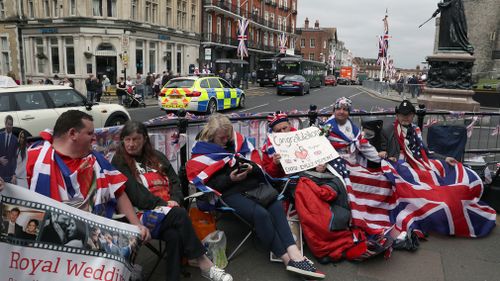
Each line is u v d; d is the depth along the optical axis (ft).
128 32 96.12
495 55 177.27
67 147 8.42
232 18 152.05
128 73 97.60
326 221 11.19
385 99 89.51
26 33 102.12
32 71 103.71
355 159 14.01
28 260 7.27
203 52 132.98
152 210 9.66
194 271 10.69
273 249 10.72
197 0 126.52
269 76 131.64
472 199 13.06
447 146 16.55
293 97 87.45
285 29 210.18
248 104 68.54
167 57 113.19
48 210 7.50
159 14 107.76
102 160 9.09
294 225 11.98
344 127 13.97
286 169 12.55
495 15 176.04
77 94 32.65
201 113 51.13
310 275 10.17
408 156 13.75
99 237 8.09
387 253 11.23
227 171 11.35
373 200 12.98
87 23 92.58
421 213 12.75
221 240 10.91
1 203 7.04
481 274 10.69
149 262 11.18
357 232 11.67
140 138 10.36
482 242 12.62
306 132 13.51
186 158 14.33
